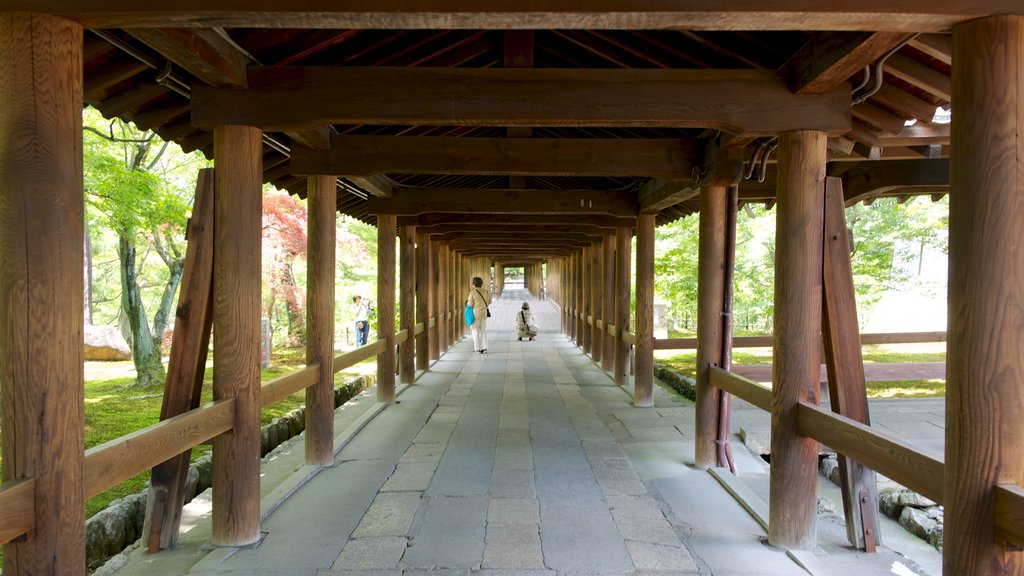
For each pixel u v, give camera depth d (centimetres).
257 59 304
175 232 900
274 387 340
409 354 810
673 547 301
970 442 178
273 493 371
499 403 685
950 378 183
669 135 449
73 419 182
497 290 3538
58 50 177
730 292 429
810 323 294
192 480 405
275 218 1075
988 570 176
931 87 263
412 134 504
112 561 285
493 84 290
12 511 169
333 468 438
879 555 292
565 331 1616
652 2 178
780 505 301
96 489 198
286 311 1623
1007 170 173
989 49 174
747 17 180
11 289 174
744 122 288
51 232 176
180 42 235
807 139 289
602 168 407
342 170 407
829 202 300
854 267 1327
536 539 311
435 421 594
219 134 293
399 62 368
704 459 435
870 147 369
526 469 434
